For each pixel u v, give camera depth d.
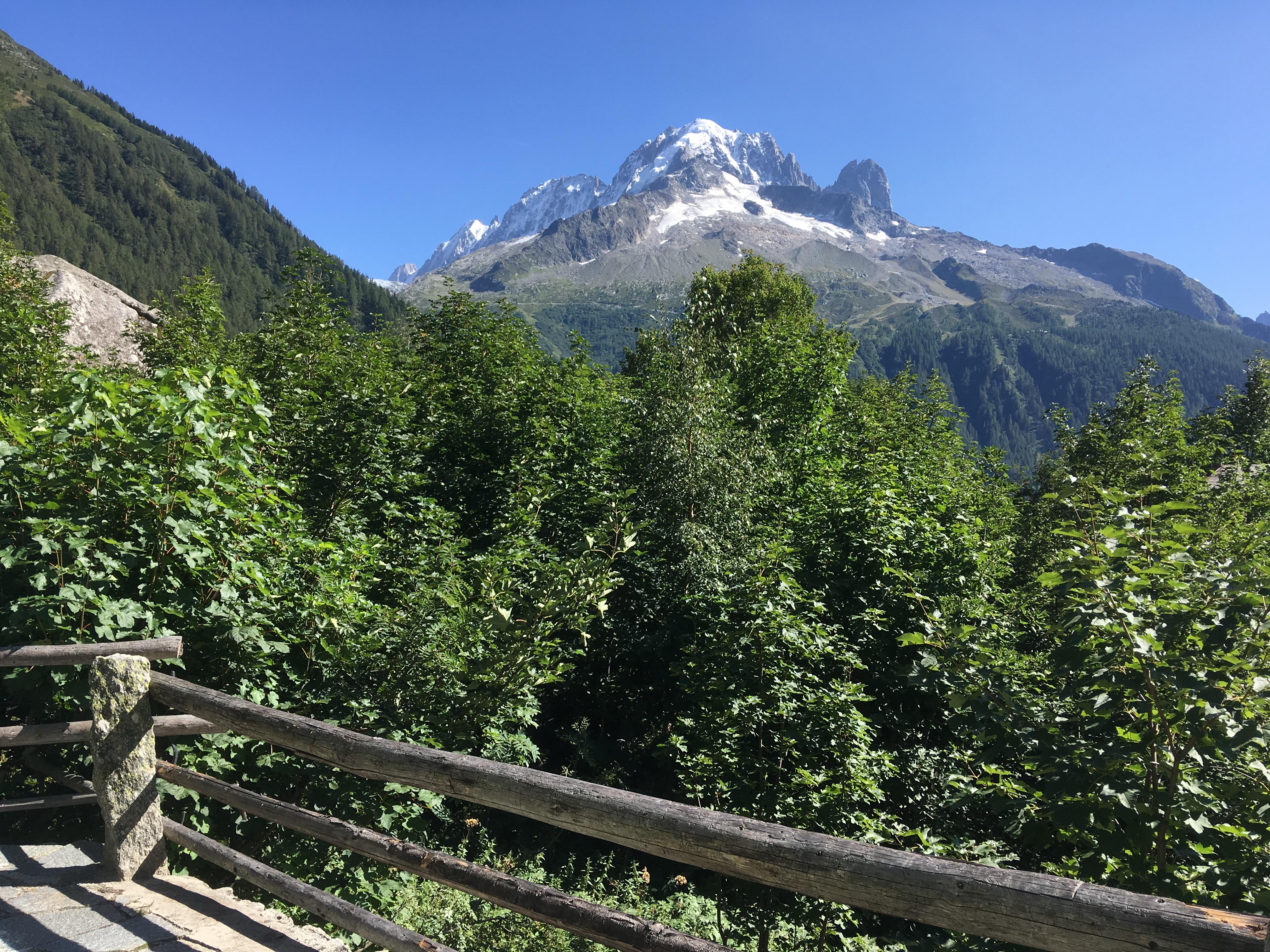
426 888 5.69
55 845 3.70
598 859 8.50
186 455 4.61
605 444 13.05
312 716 5.51
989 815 6.69
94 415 4.38
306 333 12.78
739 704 7.42
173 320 13.98
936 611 7.04
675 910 7.42
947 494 12.37
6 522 4.15
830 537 10.80
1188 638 4.05
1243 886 3.60
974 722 4.88
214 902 3.24
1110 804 3.95
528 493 10.98
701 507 12.23
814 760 7.35
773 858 1.93
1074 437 24.84
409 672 6.26
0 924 2.81
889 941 6.94
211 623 4.57
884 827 6.45
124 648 3.62
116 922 2.95
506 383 13.41
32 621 3.88
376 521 9.14
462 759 2.60
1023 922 1.60
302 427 9.60
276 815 3.21
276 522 5.64
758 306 30.16
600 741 11.22
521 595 7.57
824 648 7.70
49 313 12.38
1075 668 4.30
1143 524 4.91
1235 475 14.59
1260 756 4.00
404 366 13.96
